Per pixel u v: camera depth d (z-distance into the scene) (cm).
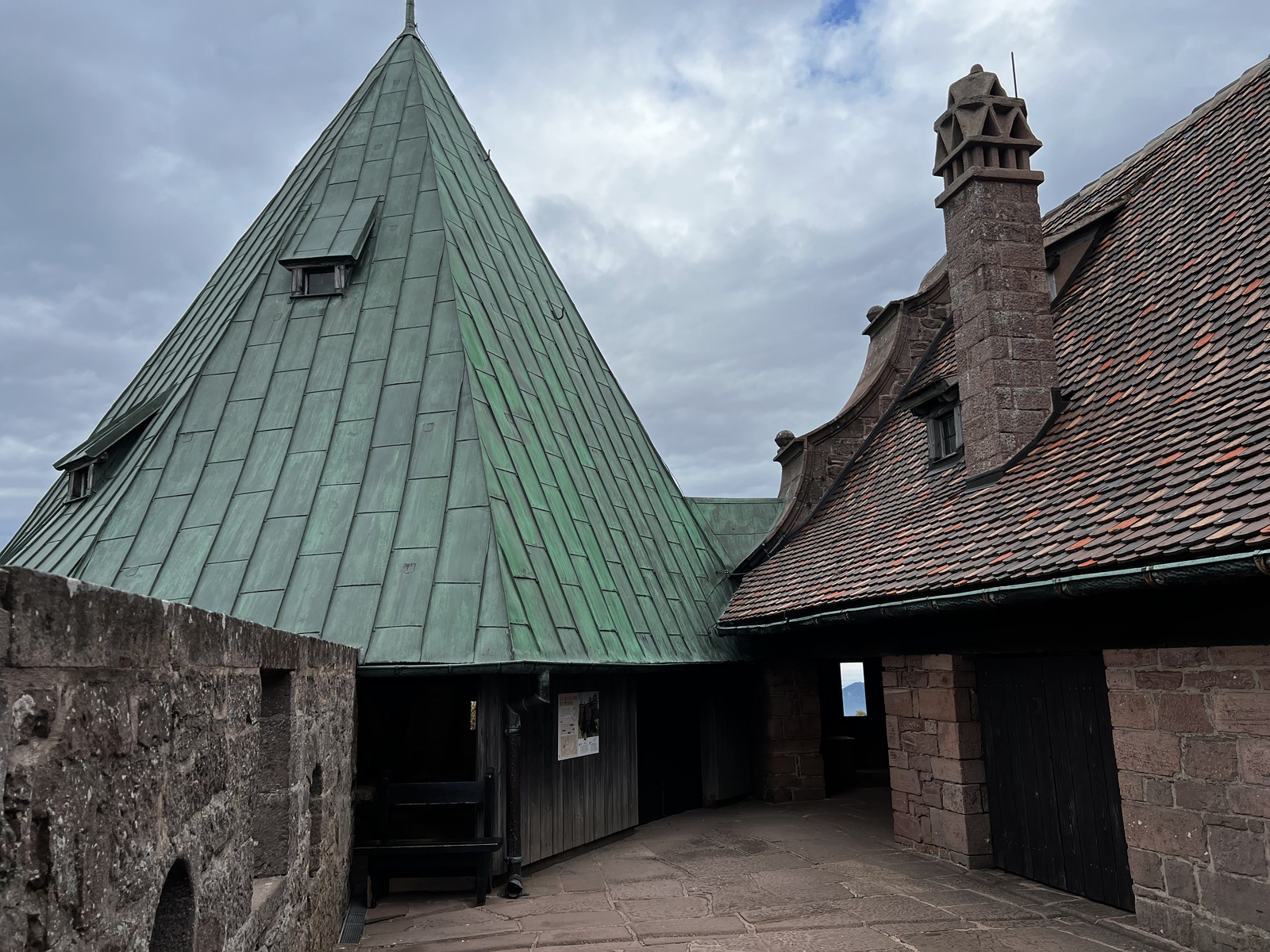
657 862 1101
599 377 1714
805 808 1441
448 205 1461
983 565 861
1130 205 1286
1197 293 988
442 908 909
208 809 363
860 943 754
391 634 963
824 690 1981
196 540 1103
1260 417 743
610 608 1173
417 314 1281
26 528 1595
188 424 1242
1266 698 639
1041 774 916
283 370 1270
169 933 339
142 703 291
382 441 1148
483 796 937
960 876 963
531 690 1046
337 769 784
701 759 1498
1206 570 616
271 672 543
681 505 1700
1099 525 775
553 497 1209
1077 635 815
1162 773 725
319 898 674
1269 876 634
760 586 1419
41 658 225
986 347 1077
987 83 1155
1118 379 1009
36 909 220
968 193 1130
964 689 1021
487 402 1189
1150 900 736
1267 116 1123
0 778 204
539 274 1723
